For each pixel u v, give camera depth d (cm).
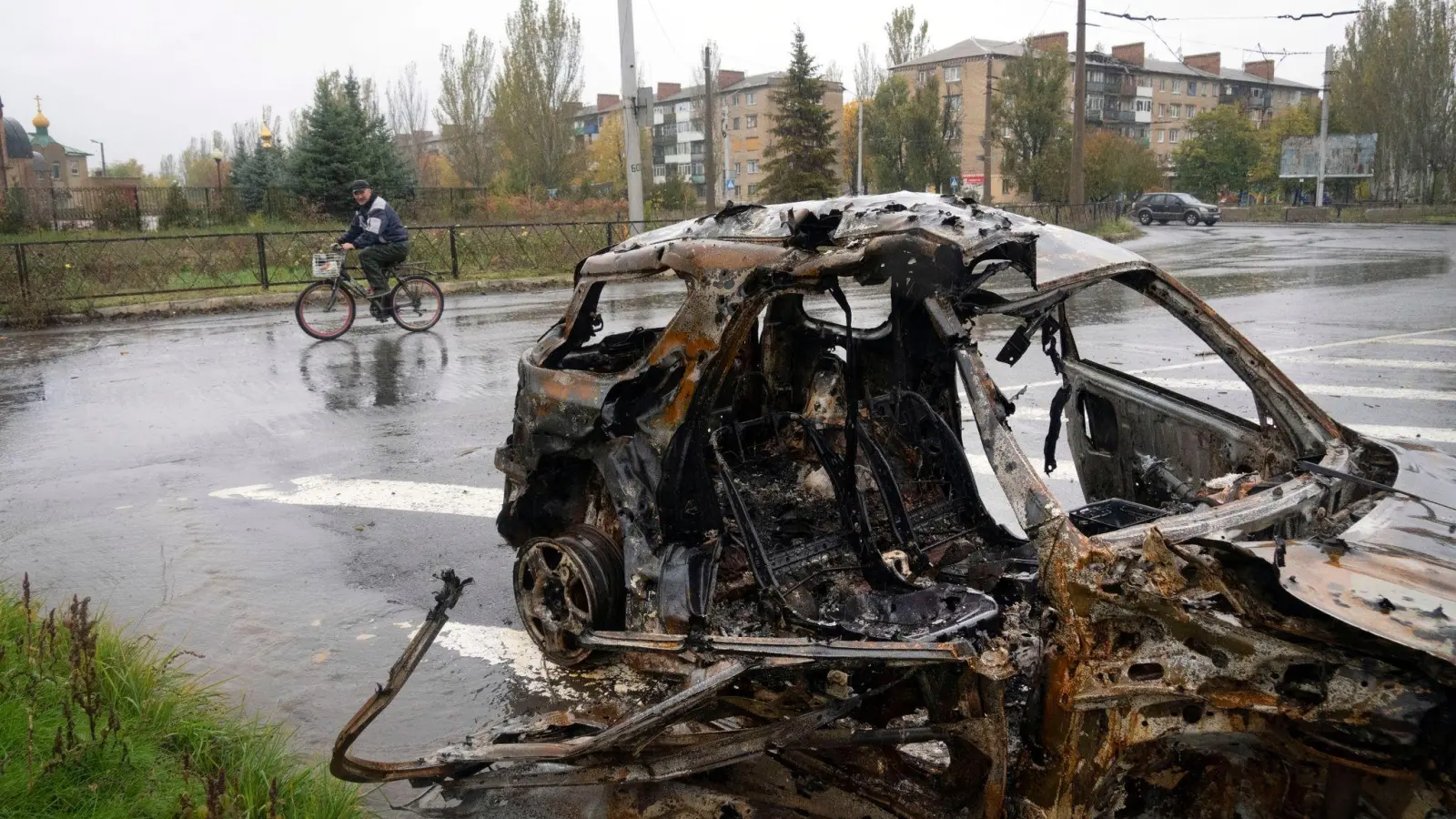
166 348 1311
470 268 2155
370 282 1391
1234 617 229
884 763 297
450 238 2150
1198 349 1108
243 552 585
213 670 446
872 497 441
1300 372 964
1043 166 4541
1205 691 231
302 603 517
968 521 426
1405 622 213
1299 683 226
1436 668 210
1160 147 8638
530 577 443
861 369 489
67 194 3478
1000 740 255
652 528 372
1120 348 1127
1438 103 5581
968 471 429
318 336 1354
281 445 814
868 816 294
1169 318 1358
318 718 407
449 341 1315
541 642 436
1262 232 4081
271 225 3344
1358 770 236
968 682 260
